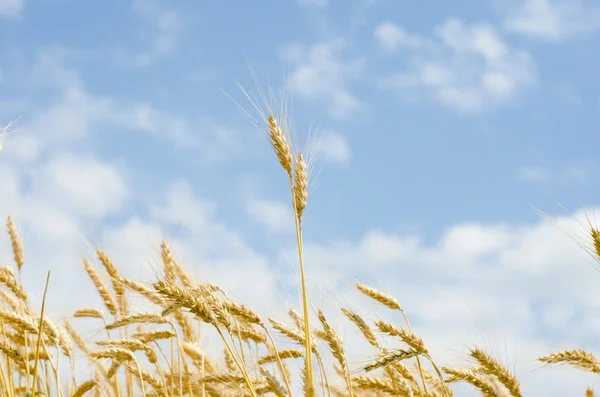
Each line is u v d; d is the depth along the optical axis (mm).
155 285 1967
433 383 2137
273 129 1964
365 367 2012
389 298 2072
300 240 1942
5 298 2217
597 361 1977
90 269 2357
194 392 2244
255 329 2105
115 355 2205
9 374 2109
